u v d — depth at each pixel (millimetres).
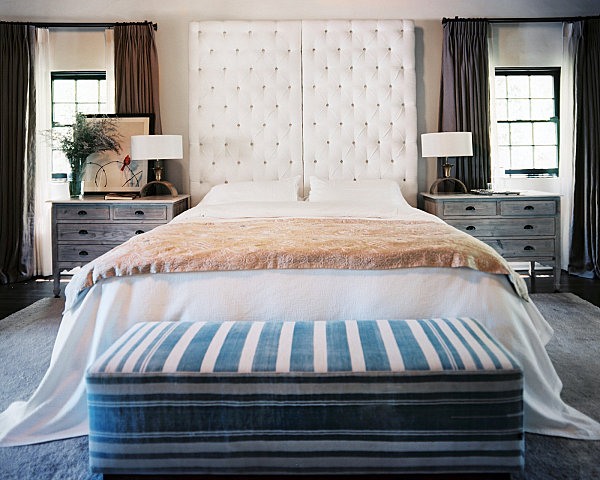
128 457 1792
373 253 2404
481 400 1742
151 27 4980
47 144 5164
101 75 5258
